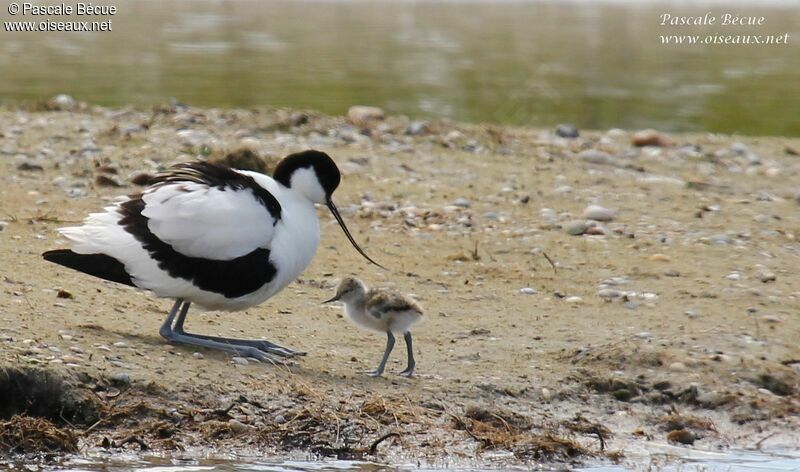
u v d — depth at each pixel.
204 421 9.68
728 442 10.25
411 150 19.31
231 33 36.03
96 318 11.17
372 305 10.59
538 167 19.05
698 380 11.00
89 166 16.97
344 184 17.02
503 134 21.03
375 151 19.02
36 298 11.48
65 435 9.38
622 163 19.95
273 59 30.86
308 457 9.51
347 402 10.11
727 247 15.15
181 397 9.85
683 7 40.47
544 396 10.65
